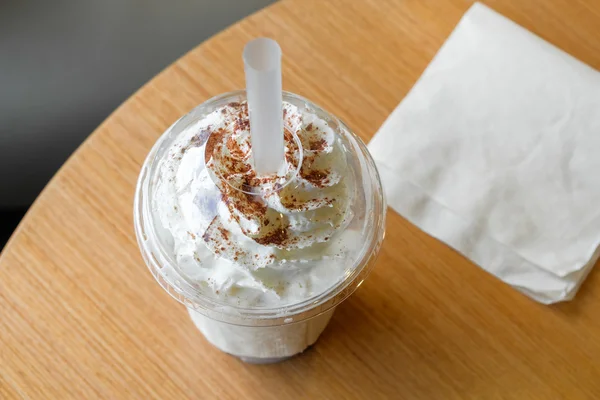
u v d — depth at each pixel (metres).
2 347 0.35
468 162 0.39
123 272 0.37
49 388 0.34
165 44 0.59
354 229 0.31
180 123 0.33
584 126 0.39
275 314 0.30
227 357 0.36
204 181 0.30
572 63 0.40
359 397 0.35
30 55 0.58
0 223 0.57
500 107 0.40
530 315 0.37
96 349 0.35
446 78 0.40
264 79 0.26
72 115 0.58
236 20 0.60
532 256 0.37
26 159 0.58
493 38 0.41
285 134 0.31
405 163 0.39
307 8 0.42
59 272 0.36
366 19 0.42
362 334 0.36
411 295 0.37
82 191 0.38
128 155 0.38
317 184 0.30
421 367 0.36
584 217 0.38
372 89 0.40
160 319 0.36
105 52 0.59
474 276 0.37
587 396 0.35
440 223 0.38
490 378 0.36
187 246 0.30
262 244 0.29
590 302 0.37
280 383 0.36
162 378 0.35
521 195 0.38
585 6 0.43
